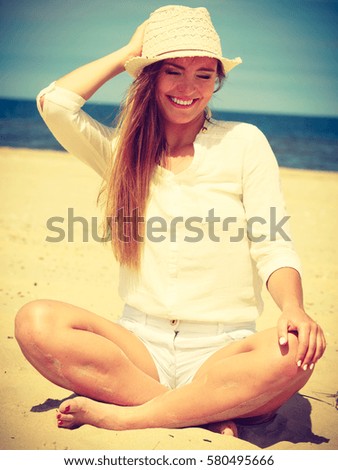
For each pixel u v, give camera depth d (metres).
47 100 3.92
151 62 3.73
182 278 3.73
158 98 3.79
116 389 3.64
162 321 3.80
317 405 4.19
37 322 3.53
